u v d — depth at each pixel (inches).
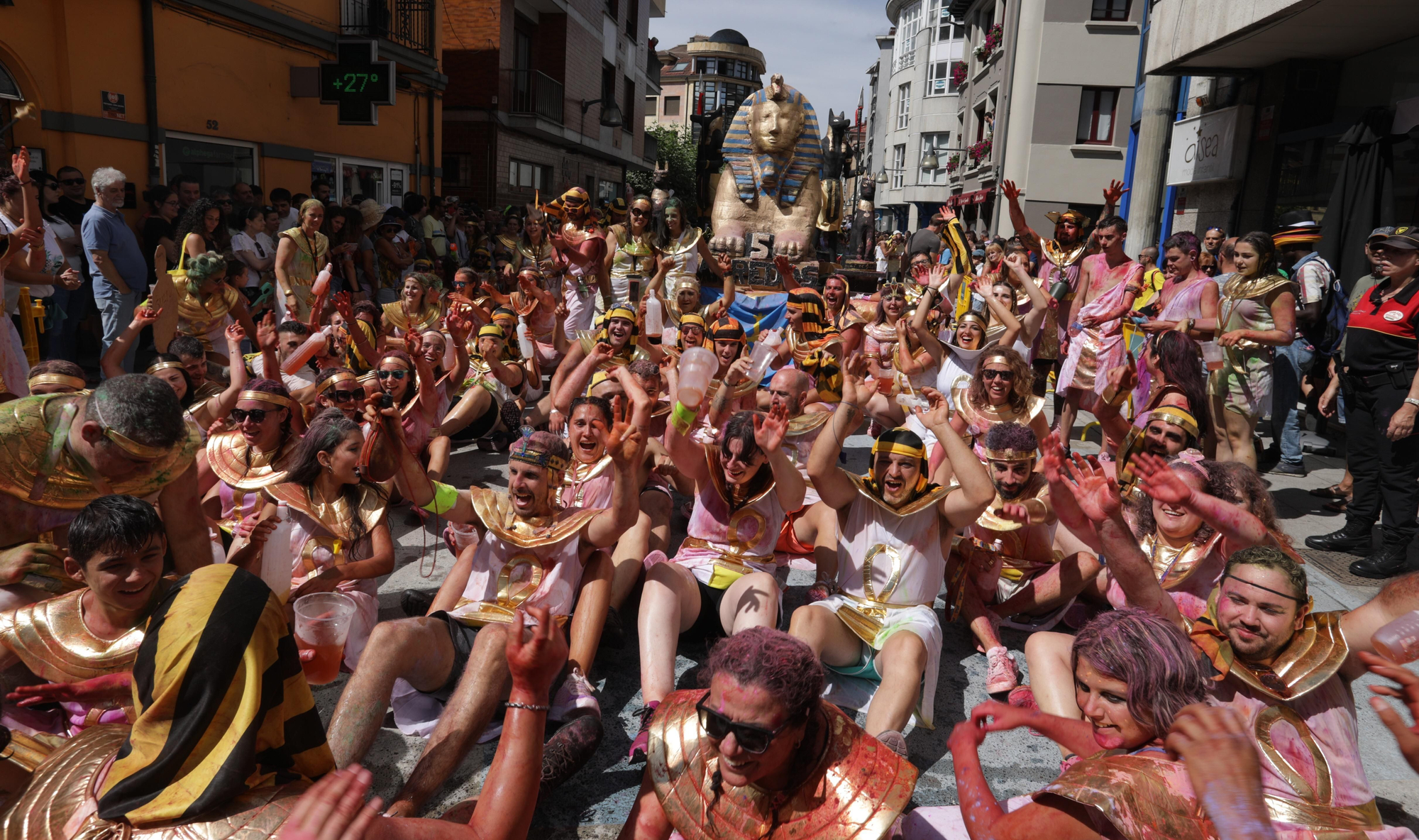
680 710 79.0
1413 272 181.3
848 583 130.0
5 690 90.2
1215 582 121.5
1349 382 192.9
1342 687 84.6
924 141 1685.5
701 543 141.6
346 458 125.9
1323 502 240.4
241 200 363.6
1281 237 276.2
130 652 87.4
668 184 1462.8
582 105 990.4
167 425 96.3
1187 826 61.6
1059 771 115.7
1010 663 135.3
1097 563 143.8
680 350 230.5
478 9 777.6
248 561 109.0
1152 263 275.4
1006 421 188.1
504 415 257.0
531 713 66.9
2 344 200.1
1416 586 79.4
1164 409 149.6
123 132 375.6
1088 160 854.5
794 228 401.7
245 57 452.4
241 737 60.7
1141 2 829.2
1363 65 366.3
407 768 108.1
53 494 98.3
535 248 477.7
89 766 67.0
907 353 242.4
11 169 272.7
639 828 79.9
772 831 72.6
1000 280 276.8
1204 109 488.4
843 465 268.2
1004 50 941.2
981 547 149.1
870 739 76.8
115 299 258.8
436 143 664.4
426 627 108.7
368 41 485.4
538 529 122.3
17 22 329.7
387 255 414.0
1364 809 78.8
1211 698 74.6
